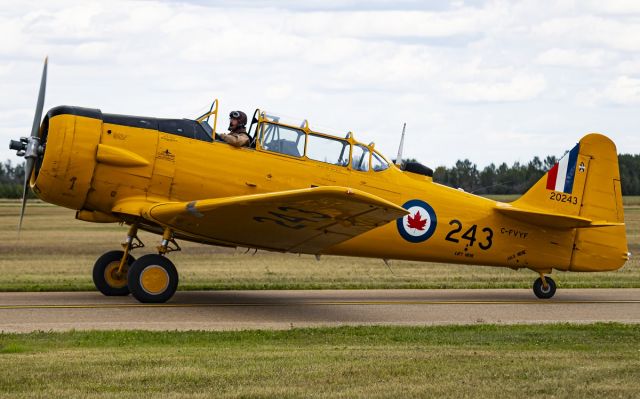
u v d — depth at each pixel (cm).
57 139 3912
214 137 4134
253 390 2078
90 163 3944
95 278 4225
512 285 5238
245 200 3488
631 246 9106
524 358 2577
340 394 2041
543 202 4725
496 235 4597
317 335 3122
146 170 4006
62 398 1980
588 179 4766
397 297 4553
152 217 3891
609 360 2552
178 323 3391
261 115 4153
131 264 4172
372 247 4394
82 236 10075
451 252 4550
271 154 4156
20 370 2297
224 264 6769
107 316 3553
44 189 3975
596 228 4756
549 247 4681
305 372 2300
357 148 4309
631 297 4719
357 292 4781
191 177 4047
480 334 3206
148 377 2216
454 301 4412
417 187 4453
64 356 2548
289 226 3800
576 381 2206
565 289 5141
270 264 6806
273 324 3428
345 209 3434
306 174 4188
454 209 4512
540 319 3791
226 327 3316
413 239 4444
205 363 2431
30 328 3188
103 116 4016
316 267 6562
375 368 2367
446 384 2161
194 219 3841
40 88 4150
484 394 2053
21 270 5962
